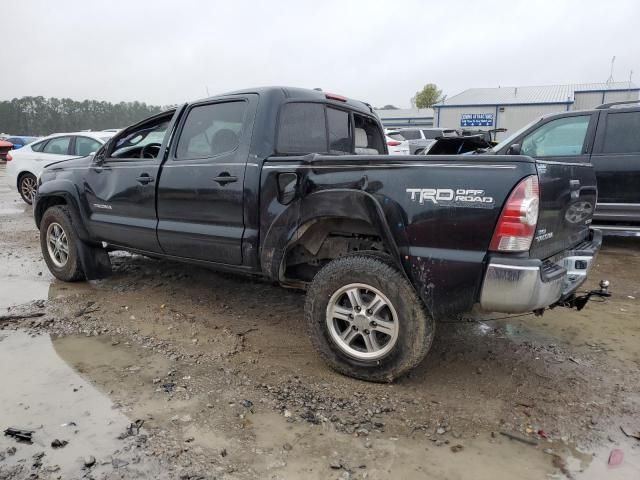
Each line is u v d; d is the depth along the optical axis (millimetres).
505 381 3188
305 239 3436
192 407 2826
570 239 3369
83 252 5008
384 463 2367
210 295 4828
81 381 3115
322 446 2490
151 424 2648
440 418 2756
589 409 2859
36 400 2881
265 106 3592
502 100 36031
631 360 3490
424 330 2918
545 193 2754
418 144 13617
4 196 13086
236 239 3635
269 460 2377
